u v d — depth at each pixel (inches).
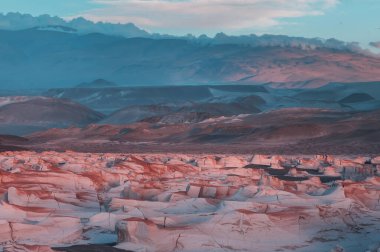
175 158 2861.7
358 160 2974.9
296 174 2315.5
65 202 1342.3
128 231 1028.5
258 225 1104.8
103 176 1679.4
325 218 1178.0
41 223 1099.3
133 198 1382.9
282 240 1083.9
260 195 1341.0
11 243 985.5
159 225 1069.8
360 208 1272.1
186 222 1096.2
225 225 1083.3
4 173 1524.4
